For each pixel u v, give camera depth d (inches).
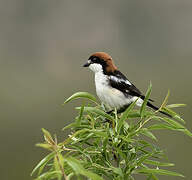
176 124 175.8
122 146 178.9
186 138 480.7
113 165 180.4
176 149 477.1
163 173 167.0
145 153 176.4
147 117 183.6
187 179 458.9
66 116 551.2
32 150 508.4
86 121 187.5
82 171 138.5
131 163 172.4
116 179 167.2
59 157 142.0
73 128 181.9
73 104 556.4
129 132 182.4
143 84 666.2
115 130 178.9
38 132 533.3
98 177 138.3
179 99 581.3
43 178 155.9
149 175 172.4
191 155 477.1
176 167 471.2
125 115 174.1
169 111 182.5
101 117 201.3
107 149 178.2
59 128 536.7
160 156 175.5
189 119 534.0
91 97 184.1
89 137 171.6
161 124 174.9
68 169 160.1
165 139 481.4
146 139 477.4
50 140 148.8
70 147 173.9
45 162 153.9
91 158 176.2
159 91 615.8
